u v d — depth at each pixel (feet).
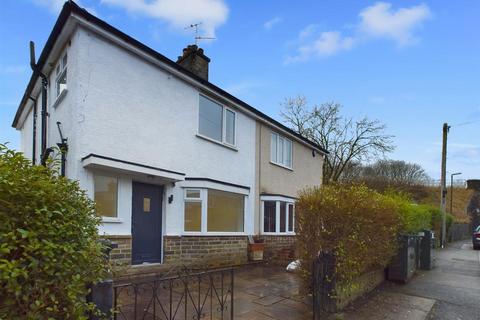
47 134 31.91
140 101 29.63
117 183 27.45
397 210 27.32
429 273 34.68
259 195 44.78
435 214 68.69
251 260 39.37
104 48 27.20
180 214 32.65
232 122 41.27
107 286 9.83
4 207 7.59
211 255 34.73
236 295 22.52
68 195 8.97
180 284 23.70
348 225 19.97
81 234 8.92
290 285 25.64
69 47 27.20
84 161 24.91
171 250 31.30
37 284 7.73
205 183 33.94
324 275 19.12
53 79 31.60
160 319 16.94
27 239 7.72
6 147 8.34
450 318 20.13
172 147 32.40
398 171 174.60
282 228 45.96
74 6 24.48
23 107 41.70
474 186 155.02
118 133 27.73
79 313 8.41
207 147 36.70
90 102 25.99
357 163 99.04
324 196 20.57
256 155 44.91
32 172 8.41
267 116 45.85
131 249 27.76
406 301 23.15
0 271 7.11
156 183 30.76
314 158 61.16
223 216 37.63
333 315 19.15
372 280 26.12
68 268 8.30
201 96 36.68
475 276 33.42
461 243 86.43
